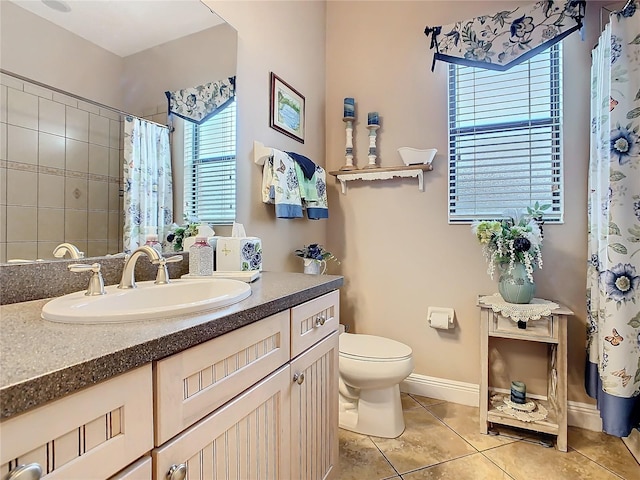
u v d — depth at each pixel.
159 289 1.05
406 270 2.27
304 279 1.35
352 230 2.42
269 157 1.73
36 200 0.96
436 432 1.80
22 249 0.93
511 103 2.04
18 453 0.43
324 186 2.13
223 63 1.57
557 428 1.65
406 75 2.27
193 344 0.69
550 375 1.88
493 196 2.07
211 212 1.51
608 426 1.50
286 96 2.01
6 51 0.91
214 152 1.52
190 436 0.69
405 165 2.21
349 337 2.00
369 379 1.70
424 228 2.22
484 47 1.94
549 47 1.86
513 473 1.49
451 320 2.12
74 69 1.06
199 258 1.28
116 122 1.17
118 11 1.18
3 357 0.51
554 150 1.94
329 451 1.32
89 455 0.51
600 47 1.68
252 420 0.88
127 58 1.21
